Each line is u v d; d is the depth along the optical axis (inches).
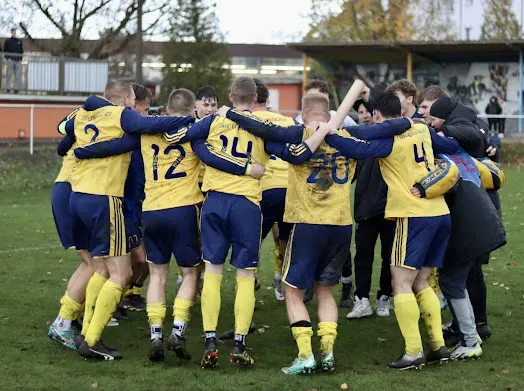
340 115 212.2
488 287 319.9
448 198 222.1
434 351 217.2
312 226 210.8
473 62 1151.0
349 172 216.5
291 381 201.5
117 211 220.8
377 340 245.4
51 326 231.6
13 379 200.2
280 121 248.8
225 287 326.3
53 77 1044.5
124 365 214.2
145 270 276.7
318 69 1311.5
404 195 211.9
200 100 263.9
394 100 216.8
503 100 1136.8
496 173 239.8
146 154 221.1
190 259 220.1
